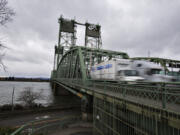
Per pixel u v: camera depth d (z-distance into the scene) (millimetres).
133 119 6539
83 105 18625
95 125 12102
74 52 33281
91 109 17984
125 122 7191
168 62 30078
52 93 67062
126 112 7125
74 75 29438
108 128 9352
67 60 41062
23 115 23000
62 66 48719
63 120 19578
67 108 28375
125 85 8430
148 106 5512
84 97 18516
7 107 25172
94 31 61000
